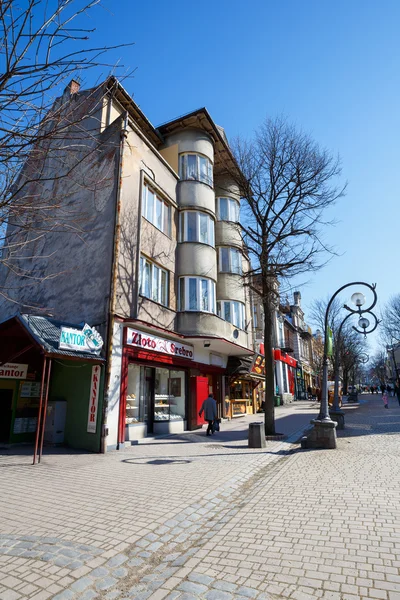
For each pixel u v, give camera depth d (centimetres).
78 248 1271
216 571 347
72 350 955
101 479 706
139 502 562
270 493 607
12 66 304
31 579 332
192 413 1542
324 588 309
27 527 462
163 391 1456
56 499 580
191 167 1734
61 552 386
